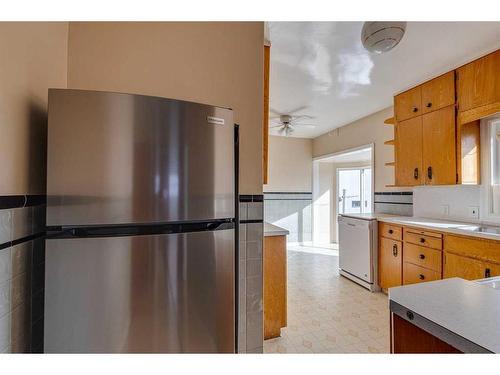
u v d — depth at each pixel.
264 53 1.89
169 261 1.12
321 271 4.11
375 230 3.34
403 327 0.88
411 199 3.53
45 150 1.22
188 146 1.17
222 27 1.72
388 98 3.48
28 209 1.08
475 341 0.64
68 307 0.97
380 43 1.70
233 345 1.30
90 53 1.51
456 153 2.59
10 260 0.96
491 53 2.27
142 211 1.06
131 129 1.06
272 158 5.88
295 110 3.99
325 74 2.76
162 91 1.59
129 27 1.56
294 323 2.51
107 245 1.01
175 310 1.13
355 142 4.62
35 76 1.13
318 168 6.22
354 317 2.63
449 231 2.41
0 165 0.90
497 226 2.52
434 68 2.62
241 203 1.72
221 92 1.70
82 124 0.99
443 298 0.88
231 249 1.30
